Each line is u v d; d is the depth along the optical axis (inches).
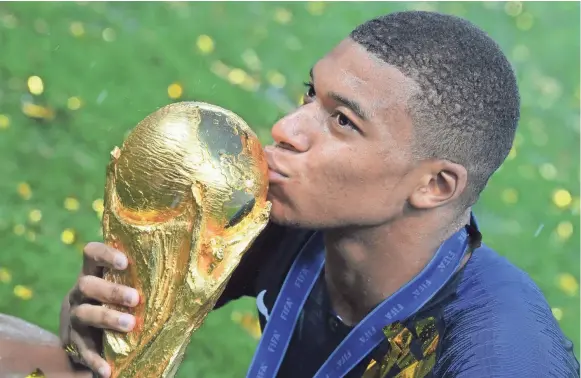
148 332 56.6
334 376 69.1
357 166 60.7
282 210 62.4
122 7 213.0
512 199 170.6
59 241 137.4
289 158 61.2
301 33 220.8
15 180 148.7
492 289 66.1
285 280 75.6
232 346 123.0
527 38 239.6
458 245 67.8
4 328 72.6
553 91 217.9
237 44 208.1
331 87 60.8
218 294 56.2
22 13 198.7
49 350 71.6
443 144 61.6
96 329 62.7
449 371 61.7
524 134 195.6
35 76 171.8
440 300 66.5
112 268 58.9
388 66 60.1
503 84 63.9
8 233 136.2
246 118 178.4
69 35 193.0
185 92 182.2
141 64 188.2
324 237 70.1
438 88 60.4
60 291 127.6
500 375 58.9
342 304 72.7
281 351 74.2
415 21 62.7
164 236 56.5
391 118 60.0
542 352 61.1
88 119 166.9
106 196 59.9
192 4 221.8
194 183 56.1
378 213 62.9
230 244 56.3
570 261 155.9
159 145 56.8
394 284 68.3
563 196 170.7
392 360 66.7
